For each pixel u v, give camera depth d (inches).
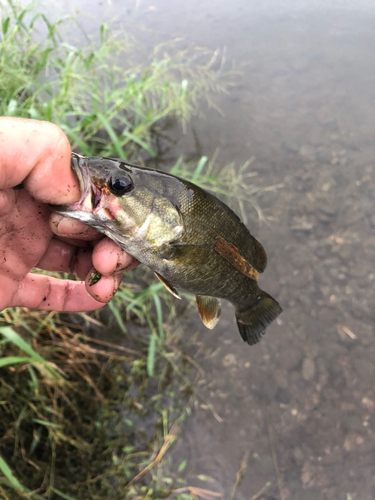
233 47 25.4
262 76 23.9
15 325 12.8
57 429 12.3
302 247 17.6
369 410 14.2
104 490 12.3
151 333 15.4
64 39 23.2
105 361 14.4
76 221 8.3
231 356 15.2
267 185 19.3
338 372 14.9
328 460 13.4
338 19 28.2
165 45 24.8
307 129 21.4
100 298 8.9
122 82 21.6
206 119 21.6
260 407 14.3
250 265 9.9
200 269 8.9
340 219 18.4
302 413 14.2
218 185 19.0
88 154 16.5
